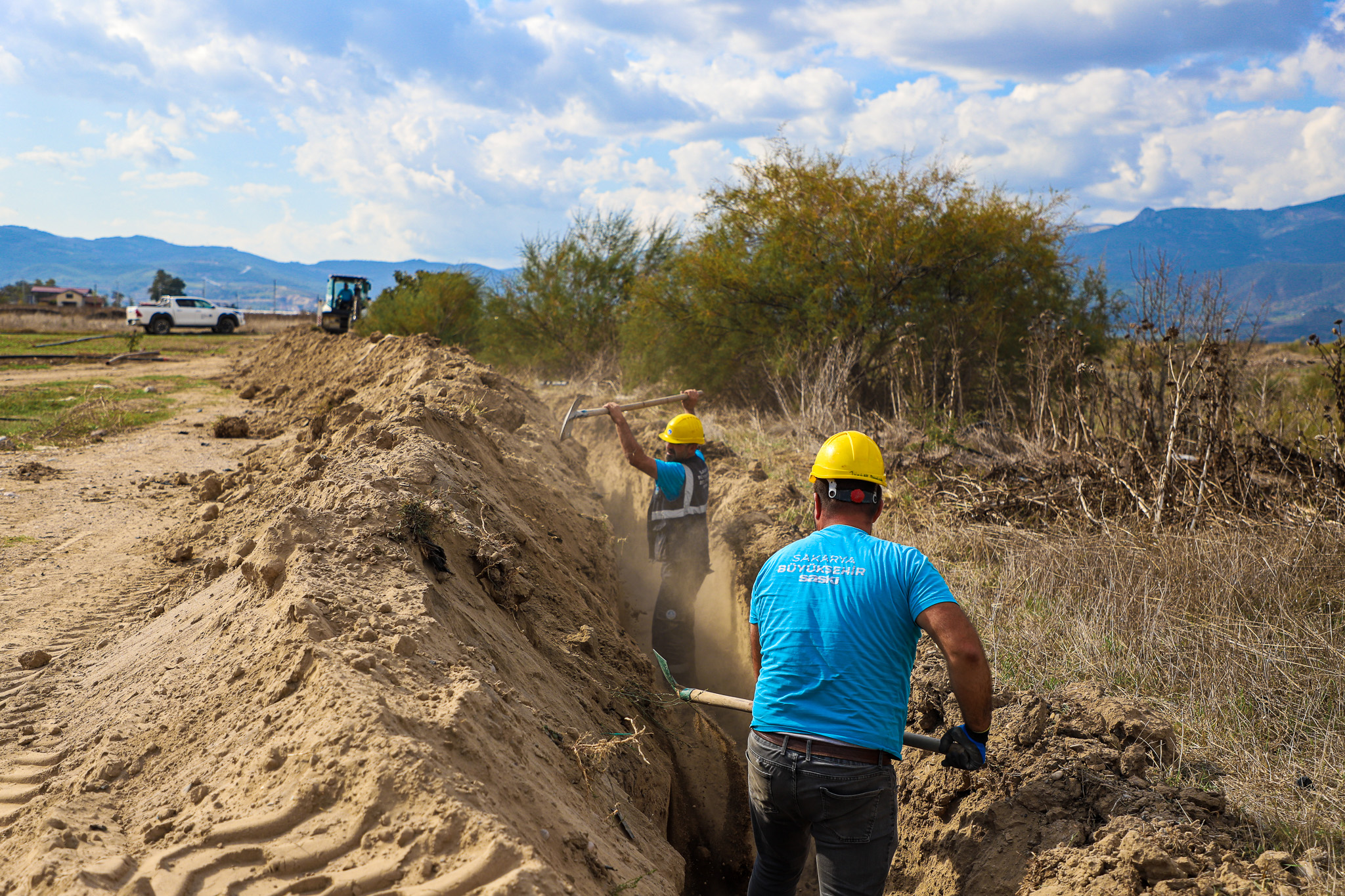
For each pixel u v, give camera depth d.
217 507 6.80
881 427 10.86
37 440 11.48
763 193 14.45
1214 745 3.68
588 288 19.48
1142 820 2.90
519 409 9.06
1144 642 4.68
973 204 13.57
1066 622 5.05
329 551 3.64
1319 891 2.52
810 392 12.34
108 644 4.68
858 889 2.44
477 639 3.47
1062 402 9.56
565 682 4.03
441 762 2.29
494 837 2.04
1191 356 7.89
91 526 7.46
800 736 2.46
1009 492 7.83
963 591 5.71
